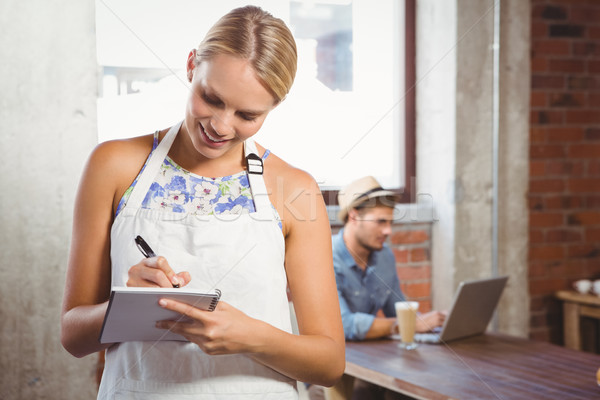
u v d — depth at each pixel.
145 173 0.92
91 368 1.50
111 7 1.39
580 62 2.89
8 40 1.38
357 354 1.75
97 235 0.90
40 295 1.45
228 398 0.90
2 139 1.40
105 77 1.42
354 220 2.05
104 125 1.44
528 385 1.48
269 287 0.91
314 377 0.89
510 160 2.69
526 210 2.74
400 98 2.37
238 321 0.80
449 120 2.49
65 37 1.40
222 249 0.90
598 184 2.95
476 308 1.91
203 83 0.83
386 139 2.30
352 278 2.04
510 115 2.67
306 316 0.93
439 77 2.45
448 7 2.47
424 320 1.99
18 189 1.41
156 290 0.76
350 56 1.87
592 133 2.93
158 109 1.44
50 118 1.41
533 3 2.78
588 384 1.50
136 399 0.88
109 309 0.76
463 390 1.43
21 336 1.45
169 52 1.43
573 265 2.92
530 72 2.74
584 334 2.79
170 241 0.90
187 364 0.89
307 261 0.95
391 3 1.95
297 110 1.70
